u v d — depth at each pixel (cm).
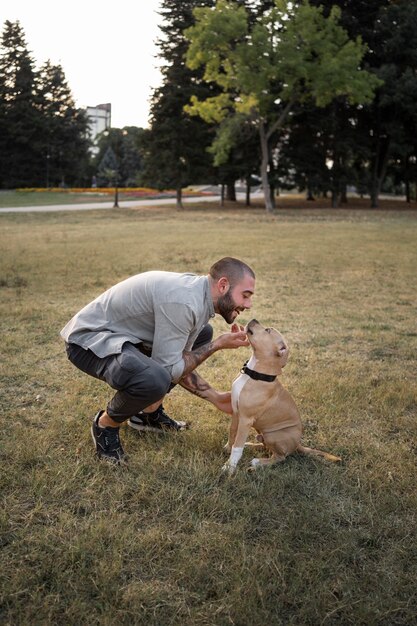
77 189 6216
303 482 331
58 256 1323
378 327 696
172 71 3653
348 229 2203
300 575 251
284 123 3734
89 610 230
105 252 1398
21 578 242
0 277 1018
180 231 2127
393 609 235
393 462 358
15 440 373
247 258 1295
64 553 259
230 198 4822
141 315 344
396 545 277
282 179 3969
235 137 3350
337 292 913
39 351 580
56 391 473
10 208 3969
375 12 3662
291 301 842
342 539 278
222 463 352
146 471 334
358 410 440
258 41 2980
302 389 476
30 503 304
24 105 6444
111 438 351
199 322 342
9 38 6512
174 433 386
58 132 6869
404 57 3669
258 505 304
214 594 243
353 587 247
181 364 341
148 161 3947
